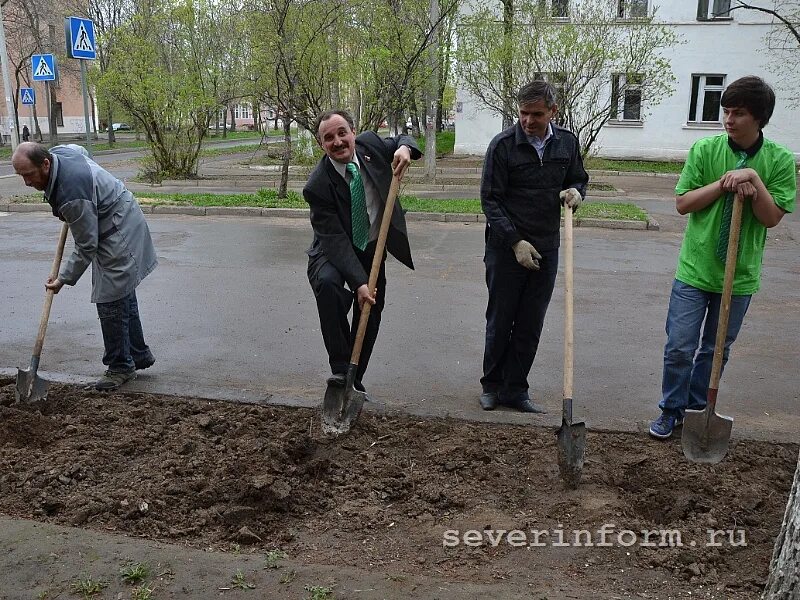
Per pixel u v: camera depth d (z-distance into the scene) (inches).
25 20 1526.8
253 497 139.9
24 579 113.5
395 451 161.6
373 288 161.6
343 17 618.2
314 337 258.4
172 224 526.3
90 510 136.0
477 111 1061.1
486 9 760.3
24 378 184.7
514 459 157.5
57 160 186.4
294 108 607.5
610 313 295.6
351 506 139.5
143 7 829.8
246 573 115.3
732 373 227.3
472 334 264.4
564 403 148.3
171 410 183.9
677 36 1010.1
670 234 495.5
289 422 176.6
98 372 222.2
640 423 178.1
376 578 114.1
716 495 142.3
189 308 295.4
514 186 176.4
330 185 166.2
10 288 326.3
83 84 560.7
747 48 997.2
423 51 625.6
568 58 716.7
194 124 831.1
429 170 776.9
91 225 186.7
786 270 386.0
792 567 97.7
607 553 124.6
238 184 792.3
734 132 154.2
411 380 217.5
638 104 976.3
